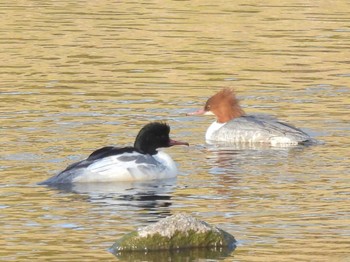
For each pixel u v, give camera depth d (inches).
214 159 773.3
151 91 990.4
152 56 1147.3
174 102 951.0
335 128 866.8
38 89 990.4
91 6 1443.2
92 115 890.7
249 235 577.3
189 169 738.8
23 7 1433.3
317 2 1465.3
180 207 633.6
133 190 673.6
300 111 922.1
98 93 978.1
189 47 1195.3
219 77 1053.8
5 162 733.9
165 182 698.2
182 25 1312.7
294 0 1478.8
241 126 845.2
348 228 591.2
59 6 1441.9
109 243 559.2
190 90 999.0
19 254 538.9
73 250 546.6
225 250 549.0
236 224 598.9
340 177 712.4
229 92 886.4
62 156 754.2
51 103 932.6
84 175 688.4
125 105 932.6
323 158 771.4
